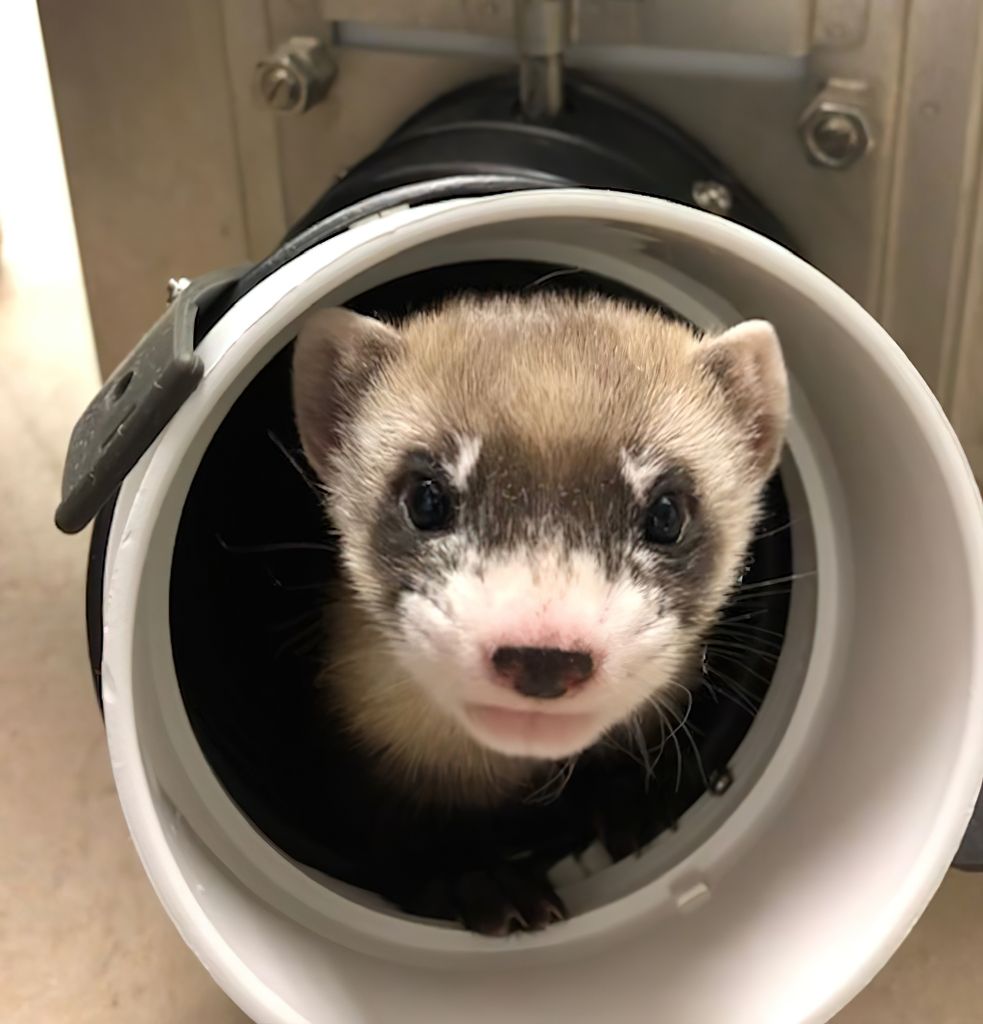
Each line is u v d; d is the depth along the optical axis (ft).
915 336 0.82
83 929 0.71
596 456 0.51
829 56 0.76
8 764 0.82
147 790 0.48
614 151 0.76
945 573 0.54
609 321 0.59
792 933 0.57
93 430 0.51
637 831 0.67
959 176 0.77
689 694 0.65
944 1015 0.66
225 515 0.73
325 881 0.62
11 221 1.64
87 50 0.88
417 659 0.51
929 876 0.53
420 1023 0.56
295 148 0.88
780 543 0.68
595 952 0.62
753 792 0.64
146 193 0.91
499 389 0.53
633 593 0.49
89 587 0.57
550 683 0.46
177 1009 0.67
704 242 0.52
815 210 0.80
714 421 0.58
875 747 0.59
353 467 0.58
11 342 1.34
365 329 0.59
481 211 0.49
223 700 0.67
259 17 0.84
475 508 0.50
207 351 0.49
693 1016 0.57
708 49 0.76
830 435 0.64
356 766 0.68
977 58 0.74
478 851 0.68
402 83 0.84
